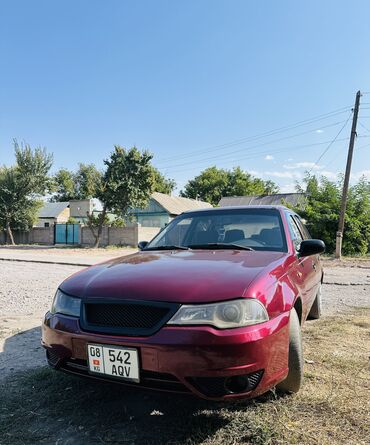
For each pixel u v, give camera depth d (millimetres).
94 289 2639
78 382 3213
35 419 2646
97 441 2375
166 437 2400
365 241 20672
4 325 5211
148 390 2309
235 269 2713
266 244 3652
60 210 46156
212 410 2717
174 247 3789
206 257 3135
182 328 2256
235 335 2227
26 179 31469
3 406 2826
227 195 65500
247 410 2709
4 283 9273
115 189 26766
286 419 2594
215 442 2344
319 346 4184
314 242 3557
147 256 3418
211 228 4031
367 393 3008
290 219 4320
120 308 2453
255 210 4156
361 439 2385
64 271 12141
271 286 2598
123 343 2309
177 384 2277
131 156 27453
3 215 31656
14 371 3518
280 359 2480
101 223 28016
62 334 2578
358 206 21281
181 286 2439
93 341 2420
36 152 32094
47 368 3533
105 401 2883
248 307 2340
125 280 2646
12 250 24359
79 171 73500
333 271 12914
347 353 3951
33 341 4457
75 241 31312
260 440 2354
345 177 18812
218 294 2354
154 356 2250
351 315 5820
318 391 3025
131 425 2549
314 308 5367
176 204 42781
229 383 2279
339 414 2676
